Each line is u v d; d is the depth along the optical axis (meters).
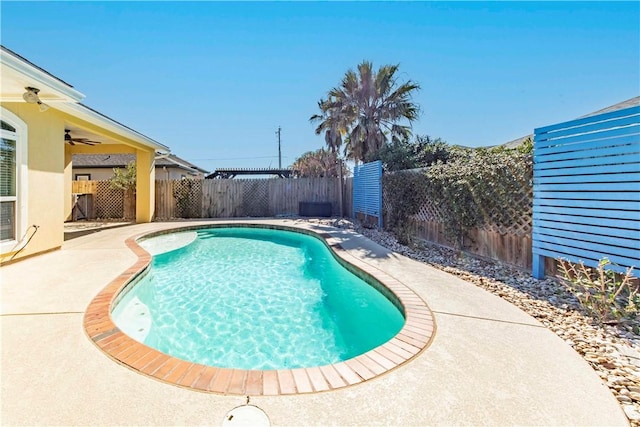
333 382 2.43
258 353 3.73
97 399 2.16
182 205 15.61
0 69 3.26
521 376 2.53
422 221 8.71
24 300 3.98
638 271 3.73
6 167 5.80
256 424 1.97
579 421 2.05
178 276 6.70
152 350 2.82
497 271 5.65
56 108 7.01
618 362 2.82
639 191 3.74
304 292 5.78
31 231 6.33
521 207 5.52
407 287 4.74
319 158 25.47
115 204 15.12
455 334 3.26
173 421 1.98
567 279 4.34
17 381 2.34
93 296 4.14
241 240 10.90
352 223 13.06
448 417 2.06
